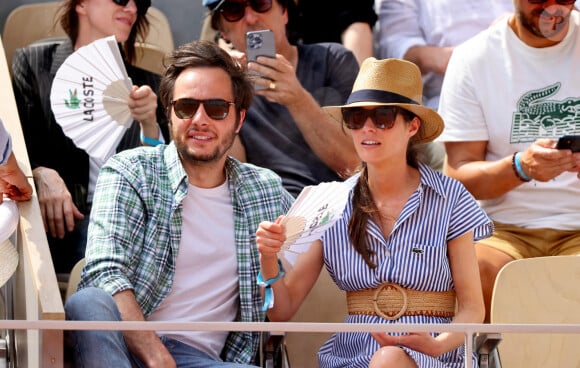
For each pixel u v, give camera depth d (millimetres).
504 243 13797
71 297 10906
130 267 11539
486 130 14594
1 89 13906
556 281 12305
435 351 11195
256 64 14172
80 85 13078
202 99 11797
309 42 16609
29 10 16531
